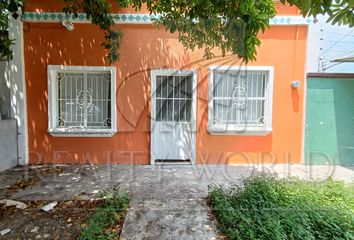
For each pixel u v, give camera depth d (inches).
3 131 208.1
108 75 228.5
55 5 216.8
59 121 232.1
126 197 151.8
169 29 182.7
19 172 206.2
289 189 153.6
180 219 129.0
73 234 115.6
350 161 233.9
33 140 229.0
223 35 153.0
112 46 194.4
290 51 225.0
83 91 230.5
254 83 230.5
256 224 115.8
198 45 180.2
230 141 231.8
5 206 142.2
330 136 233.9
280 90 228.5
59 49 222.1
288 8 219.3
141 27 221.3
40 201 149.2
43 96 225.6
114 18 216.7
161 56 223.6
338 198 143.8
